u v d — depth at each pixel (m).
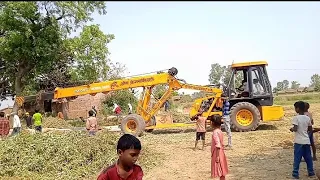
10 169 9.09
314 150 9.67
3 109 29.66
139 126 16.06
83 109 26.70
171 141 14.36
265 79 17.34
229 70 17.88
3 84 31.05
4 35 26.41
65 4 25.72
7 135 14.40
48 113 24.91
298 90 41.97
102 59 29.06
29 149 9.93
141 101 17.25
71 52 27.69
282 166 9.52
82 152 9.99
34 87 30.33
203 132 12.31
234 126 16.64
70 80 30.09
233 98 17.34
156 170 9.66
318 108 25.55
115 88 17.55
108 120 22.88
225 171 7.45
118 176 3.45
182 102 34.22
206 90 17.20
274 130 16.55
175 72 16.94
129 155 3.40
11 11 24.55
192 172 9.35
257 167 9.55
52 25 26.11
